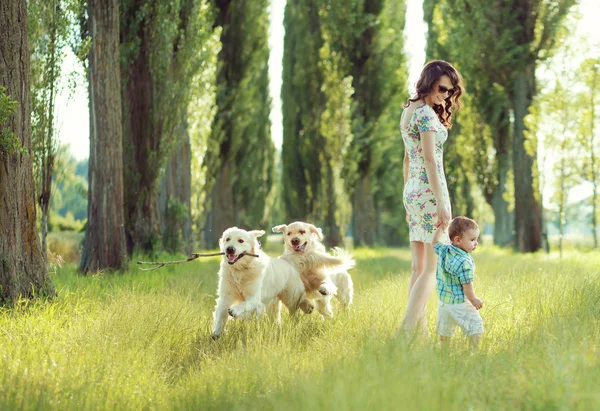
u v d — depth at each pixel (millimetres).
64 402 4637
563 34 28484
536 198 28984
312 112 40406
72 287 10938
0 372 5270
